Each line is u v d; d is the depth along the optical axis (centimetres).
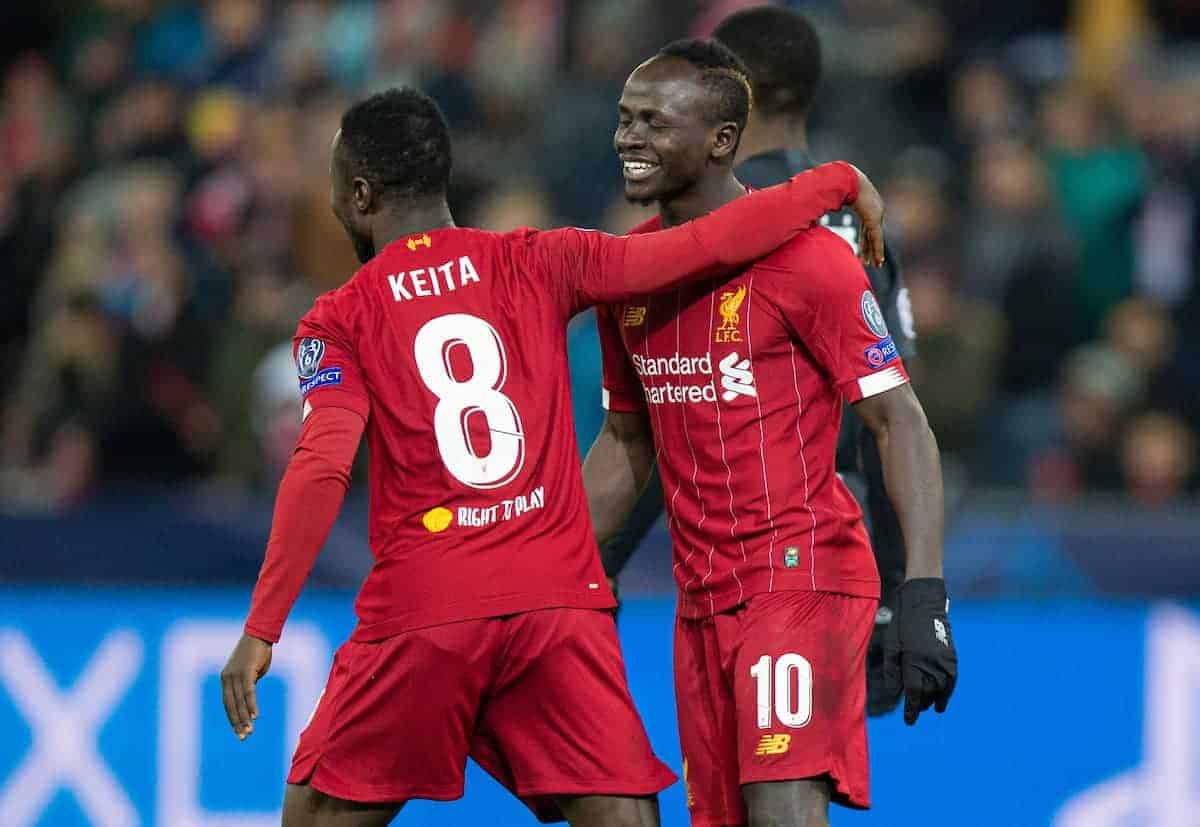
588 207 3388
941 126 3488
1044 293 3203
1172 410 2991
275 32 3866
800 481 1439
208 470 3053
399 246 1464
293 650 2383
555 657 1424
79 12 4138
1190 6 4003
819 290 1418
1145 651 2372
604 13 3616
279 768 2372
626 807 1437
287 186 3366
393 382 1430
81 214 3456
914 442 1421
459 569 1412
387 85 3634
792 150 1661
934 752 2336
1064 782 2344
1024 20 3950
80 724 2386
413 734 1426
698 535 1466
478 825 2333
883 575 1672
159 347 3106
